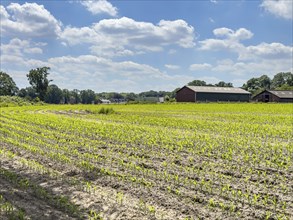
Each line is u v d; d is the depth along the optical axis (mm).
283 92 90938
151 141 15844
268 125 23281
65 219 7086
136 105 70188
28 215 7223
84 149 14477
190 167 11195
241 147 14234
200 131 20266
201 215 7258
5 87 128125
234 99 93812
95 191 8945
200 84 179750
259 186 9109
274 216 7148
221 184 9281
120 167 11281
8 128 22453
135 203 8031
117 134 18406
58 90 145000
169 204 7898
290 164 11250
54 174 10586
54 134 19234
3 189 9031
